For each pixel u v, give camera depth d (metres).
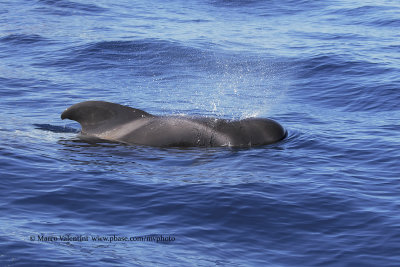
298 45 88.44
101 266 23.56
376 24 104.81
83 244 25.53
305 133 45.94
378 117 51.53
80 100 57.84
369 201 31.27
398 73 67.31
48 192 31.56
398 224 28.27
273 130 43.81
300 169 36.81
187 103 58.53
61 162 37.16
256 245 26.33
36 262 23.59
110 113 44.72
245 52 84.38
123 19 111.00
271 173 35.94
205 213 29.45
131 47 85.38
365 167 37.34
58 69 72.50
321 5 126.88
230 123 43.94
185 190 32.44
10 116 50.22
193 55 82.38
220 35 98.00
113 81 67.75
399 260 24.98
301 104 57.72
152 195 31.64
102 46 84.75
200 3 132.38
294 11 122.81
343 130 46.94
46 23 103.62
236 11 124.12
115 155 39.47
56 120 49.56
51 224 27.56
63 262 23.73
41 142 41.81
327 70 71.25
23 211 28.94
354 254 25.53
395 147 41.47
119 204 30.41
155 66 76.19
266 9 125.69
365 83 63.62
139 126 43.78
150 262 24.19
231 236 27.11
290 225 28.34
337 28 102.94
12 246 24.80
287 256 25.39
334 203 30.89
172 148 41.84
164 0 135.38
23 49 83.00
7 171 34.53
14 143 40.84
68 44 86.06
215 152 40.84
